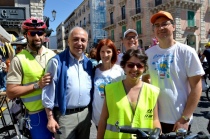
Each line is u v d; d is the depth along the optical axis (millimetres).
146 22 28594
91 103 2713
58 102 2400
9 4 15750
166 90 2268
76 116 2488
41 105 2512
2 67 7754
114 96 2115
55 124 2361
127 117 2037
